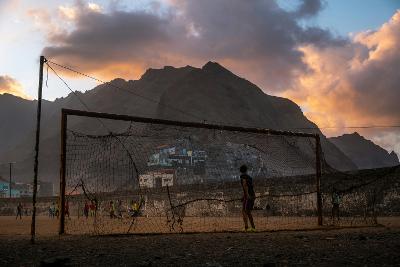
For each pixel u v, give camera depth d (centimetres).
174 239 970
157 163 4028
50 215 4675
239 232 1196
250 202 1232
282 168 3378
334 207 1778
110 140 1464
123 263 566
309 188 2841
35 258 641
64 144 1203
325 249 677
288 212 2959
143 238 1023
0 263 587
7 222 2867
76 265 553
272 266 515
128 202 3912
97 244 862
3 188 10131
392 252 604
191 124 1372
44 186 11944
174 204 3812
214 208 3509
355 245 724
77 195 4453
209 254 652
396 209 2364
